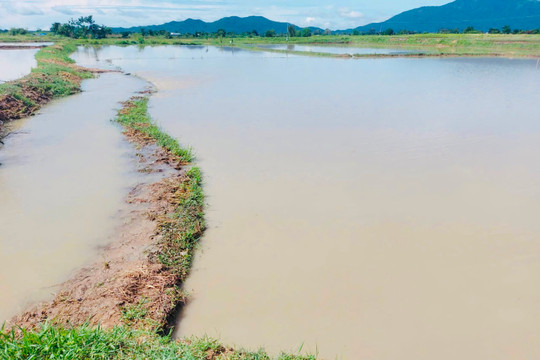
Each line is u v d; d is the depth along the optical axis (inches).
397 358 180.9
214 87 931.3
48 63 1208.8
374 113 641.6
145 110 663.8
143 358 158.7
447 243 269.7
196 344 174.4
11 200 327.9
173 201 326.3
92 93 853.2
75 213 306.2
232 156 440.5
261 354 176.6
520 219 299.9
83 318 192.2
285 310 210.5
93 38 3444.9
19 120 603.5
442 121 585.9
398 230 286.2
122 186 360.2
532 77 1062.4
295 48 2465.6
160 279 226.4
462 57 1715.1
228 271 242.5
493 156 435.2
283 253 259.9
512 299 217.5
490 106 691.4
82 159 431.8
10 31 3782.0
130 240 267.7
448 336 193.0
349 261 251.1
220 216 307.6
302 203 327.0
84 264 240.5
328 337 192.7
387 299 217.9
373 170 396.8
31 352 150.7
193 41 3154.5
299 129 547.5
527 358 180.5
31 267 236.5
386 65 1414.9
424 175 383.2
